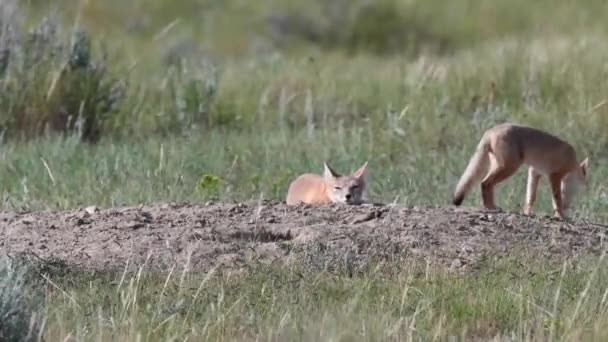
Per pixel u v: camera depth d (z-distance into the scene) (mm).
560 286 13195
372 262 14484
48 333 12008
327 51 49094
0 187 20000
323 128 26094
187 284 13555
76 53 26109
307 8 53906
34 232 15688
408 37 50562
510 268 14211
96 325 12305
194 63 31469
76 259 14594
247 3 54406
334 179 18016
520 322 12430
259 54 46375
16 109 25562
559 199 17781
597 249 15344
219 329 12273
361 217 16172
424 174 21500
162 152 20766
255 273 13875
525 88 27359
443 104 26375
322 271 13992
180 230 15586
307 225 15836
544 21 49219
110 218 16188
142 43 45031
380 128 25500
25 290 12188
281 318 12461
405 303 12922
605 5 49750
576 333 12219
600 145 23844
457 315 12820
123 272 14000
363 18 52719
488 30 50688
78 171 20891
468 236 15500
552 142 17562
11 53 26062
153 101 28156
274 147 23781
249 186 20375
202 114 26969
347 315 12438
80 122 24297
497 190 20203
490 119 24734
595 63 28875
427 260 14320
